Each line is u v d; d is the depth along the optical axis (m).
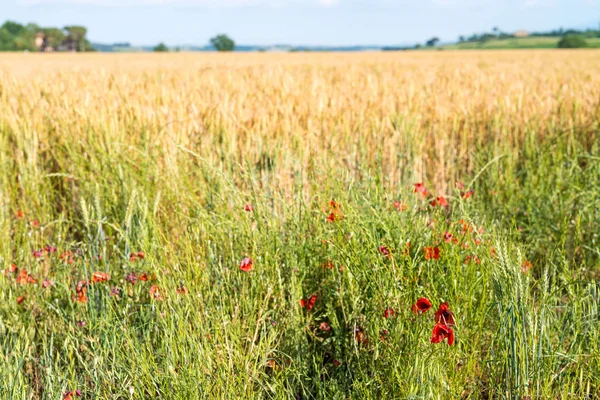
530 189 5.32
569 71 15.84
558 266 3.83
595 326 2.75
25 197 4.97
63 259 3.61
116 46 153.38
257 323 2.62
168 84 9.51
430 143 6.64
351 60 33.78
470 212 3.75
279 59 36.94
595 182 4.50
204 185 4.37
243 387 2.37
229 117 5.81
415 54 49.00
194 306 2.73
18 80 9.14
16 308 3.22
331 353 3.00
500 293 2.41
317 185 3.66
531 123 6.58
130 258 3.39
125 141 5.27
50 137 5.75
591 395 2.63
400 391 2.40
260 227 3.33
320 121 6.30
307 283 3.21
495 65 22.53
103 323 2.81
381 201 3.43
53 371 2.69
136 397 2.39
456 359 2.54
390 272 2.66
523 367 2.29
